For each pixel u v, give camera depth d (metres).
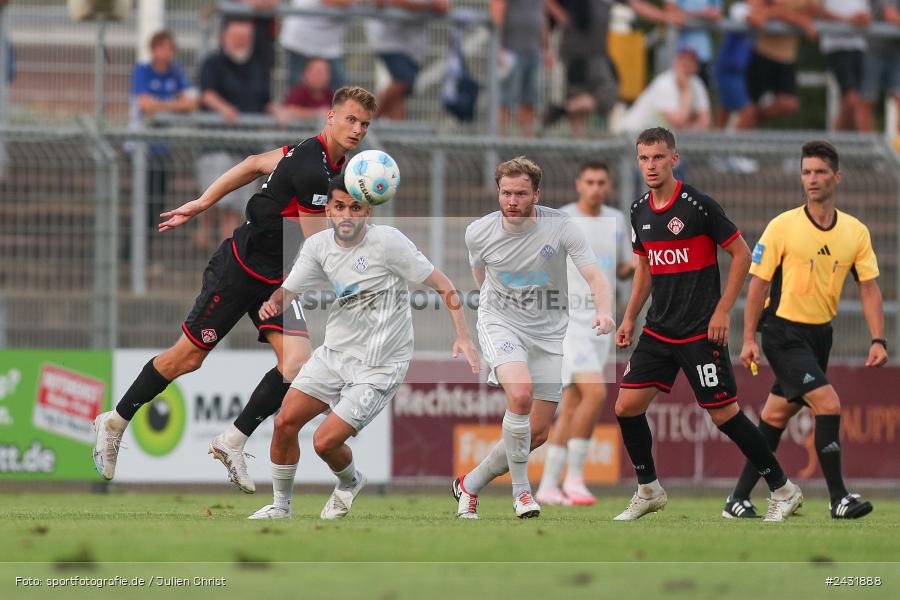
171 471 43.84
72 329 45.62
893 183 50.41
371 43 58.16
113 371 43.84
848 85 62.53
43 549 20.55
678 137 52.88
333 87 56.44
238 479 27.89
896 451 47.00
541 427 28.44
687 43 60.34
